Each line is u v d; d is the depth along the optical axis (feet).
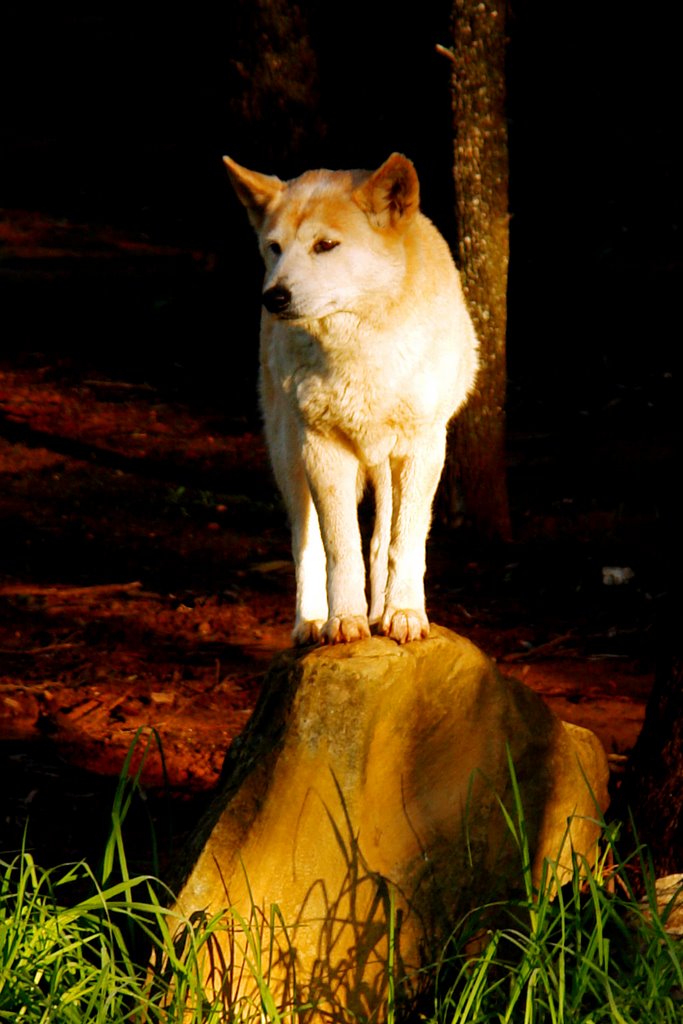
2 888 21.74
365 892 20.81
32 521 50.11
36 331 74.74
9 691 35.35
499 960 21.99
